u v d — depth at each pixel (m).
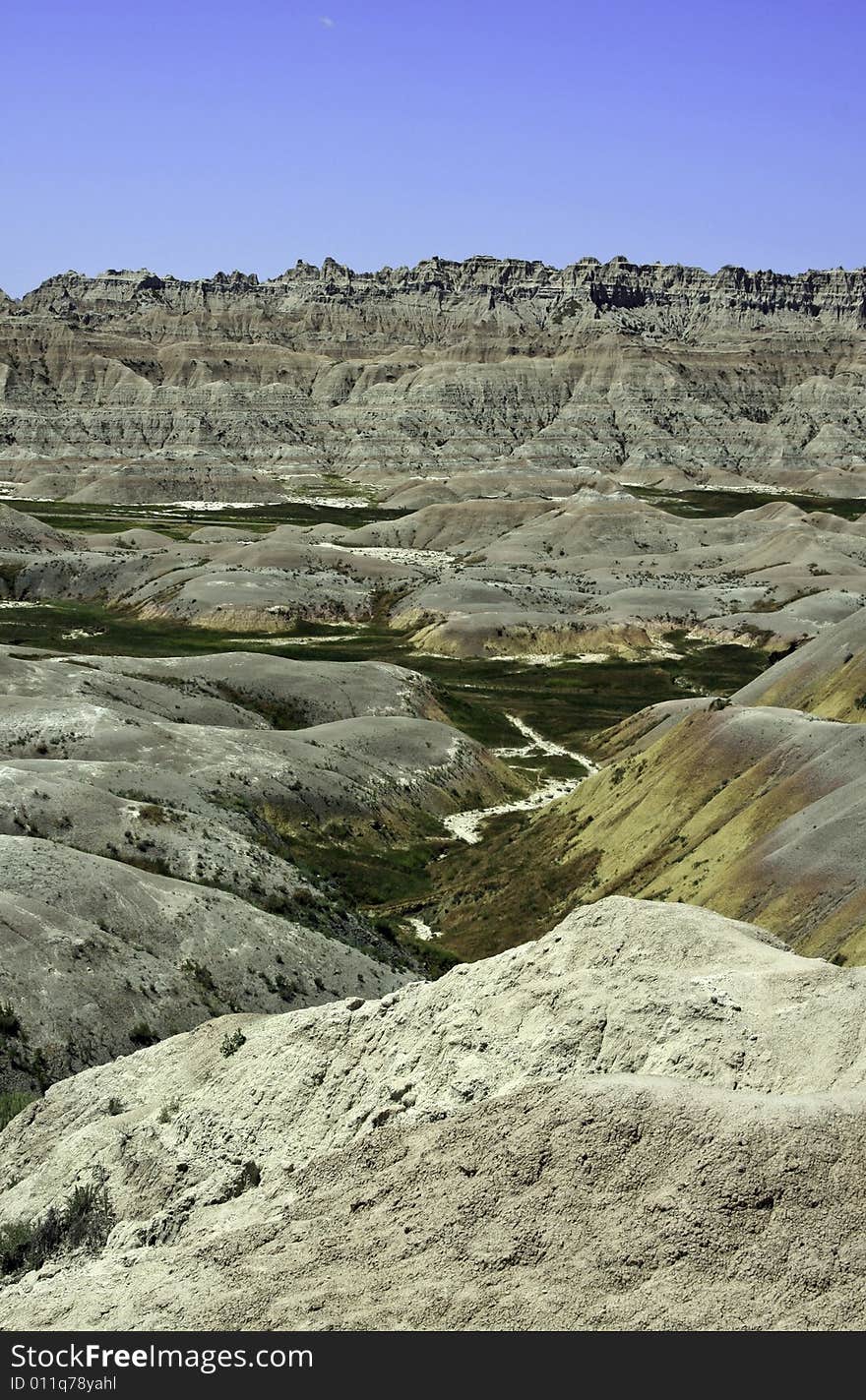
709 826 61.69
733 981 24.97
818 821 54.59
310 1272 18.55
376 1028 27.33
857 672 87.56
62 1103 30.73
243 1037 29.80
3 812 53.25
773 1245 17.16
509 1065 24.36
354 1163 21.03
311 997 45.81
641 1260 17.30
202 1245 20.19
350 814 78.31
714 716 70.12
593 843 67.88
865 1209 17.41
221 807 67.44
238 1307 18.09
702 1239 17.38
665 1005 24.27
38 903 42.78
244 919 47.69
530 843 73.25
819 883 50.47
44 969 40.09
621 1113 19.39
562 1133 19.41
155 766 73.56
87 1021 39.25
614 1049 23.75
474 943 62.72
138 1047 39.53
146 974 42.19
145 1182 25.39
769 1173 17.97
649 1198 18.09
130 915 44.88
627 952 26.94
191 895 47.44
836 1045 22.22
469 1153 19.78
